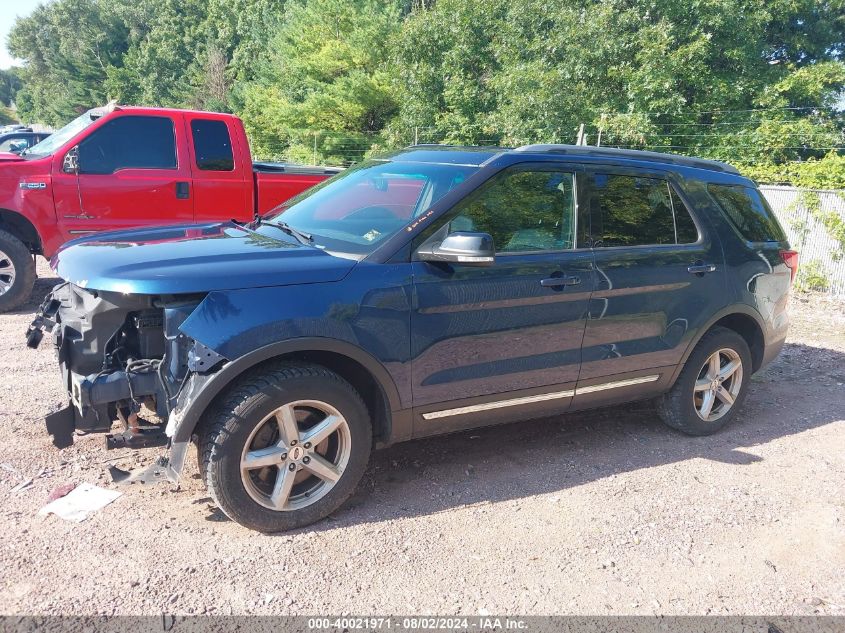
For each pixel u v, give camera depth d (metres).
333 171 8.80
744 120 18.34
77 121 8.05
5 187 7.03
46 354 5.85
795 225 11.41
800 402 5.82
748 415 5.45
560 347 4.03
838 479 4.30
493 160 3.94
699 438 4.91
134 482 3.59
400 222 3.74
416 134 22.33
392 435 3.64
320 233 3.90
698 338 4.66
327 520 3.49
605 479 4.16
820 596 3.11
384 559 3.19
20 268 7.28
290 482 3.32
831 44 21.84
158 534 3.25
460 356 3.69
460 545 3.35
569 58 17.62
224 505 3.18
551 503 3.82
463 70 21.77
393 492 3.84
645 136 17.05
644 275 4.29
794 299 10.62
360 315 3.36
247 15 48.31
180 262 3.27
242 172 8.00
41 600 2.74
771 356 5.31
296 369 3.27
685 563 3.31
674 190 4.63
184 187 7.71
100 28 71.50
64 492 3.56
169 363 3.17
